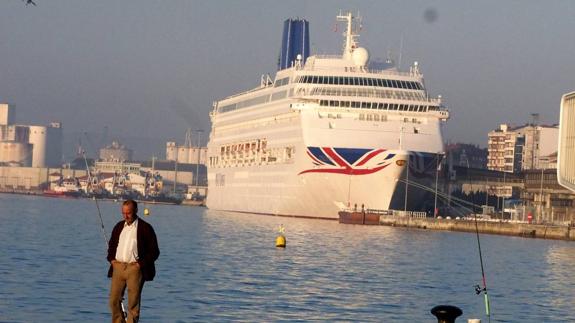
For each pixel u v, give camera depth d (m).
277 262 111.00
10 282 81.75
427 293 85.56
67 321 62.78
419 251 139.38
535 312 75.69
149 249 45.88
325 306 74.38
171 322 64.19
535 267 118.94
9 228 168.25
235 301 75.12
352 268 107.25
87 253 115.31
